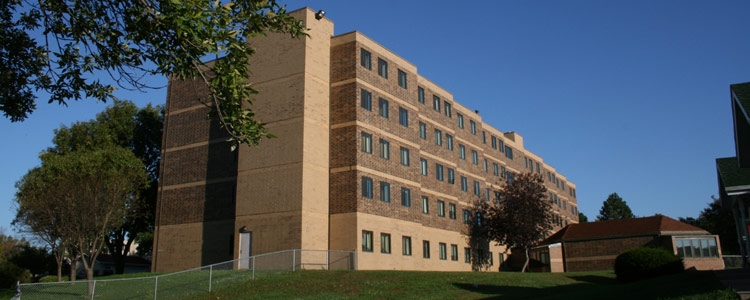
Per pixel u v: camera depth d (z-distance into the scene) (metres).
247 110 12.49
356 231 34.94
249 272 28.94
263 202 35.09
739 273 21.69
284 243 33.69
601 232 49.91
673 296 17.05
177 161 41.62
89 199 31.44
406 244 39.78
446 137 51.06
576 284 30.20
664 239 46.12
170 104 43.28
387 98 40.41
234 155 38.91
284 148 35.25
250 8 12.23
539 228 49.28
